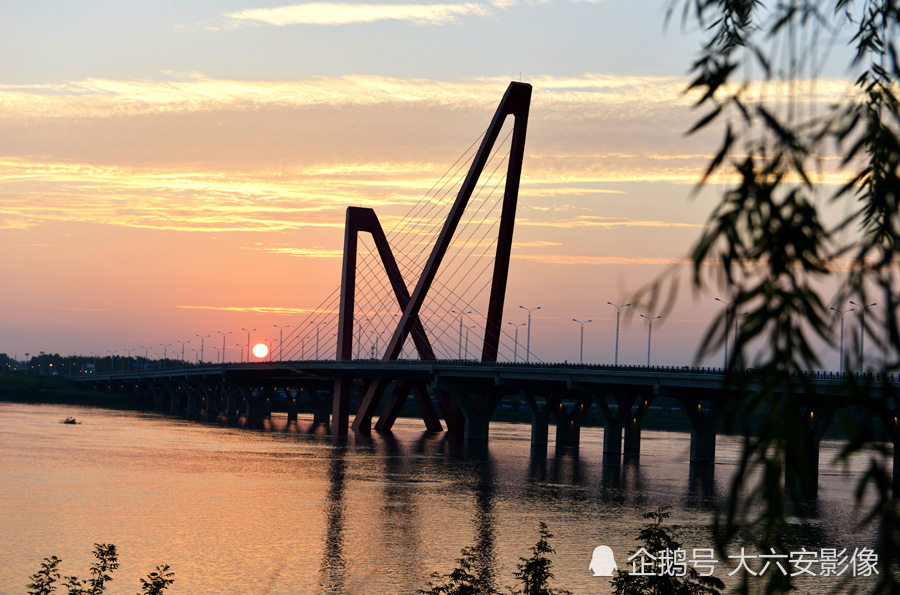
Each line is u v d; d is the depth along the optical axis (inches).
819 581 1480.1
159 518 2368.4
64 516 2345.0
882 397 143.9
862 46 159.6
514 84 5315.0
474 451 4972.9
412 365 5777.6
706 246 149.5
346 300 7017.7
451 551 2007.9
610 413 4763.8
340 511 2571.4
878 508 149.5
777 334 146.4
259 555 1934.1
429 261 5944.9
